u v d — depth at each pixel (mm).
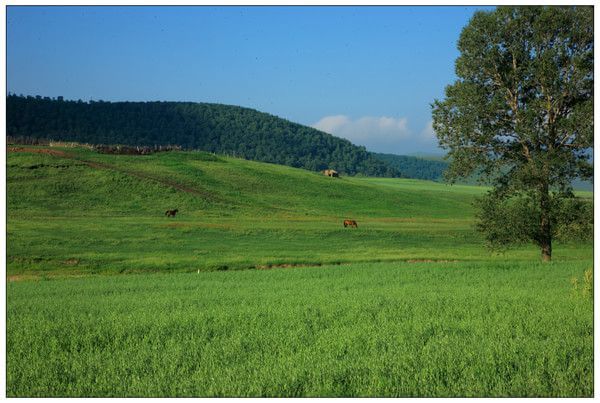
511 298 19234
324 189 127938
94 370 11188
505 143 38344
